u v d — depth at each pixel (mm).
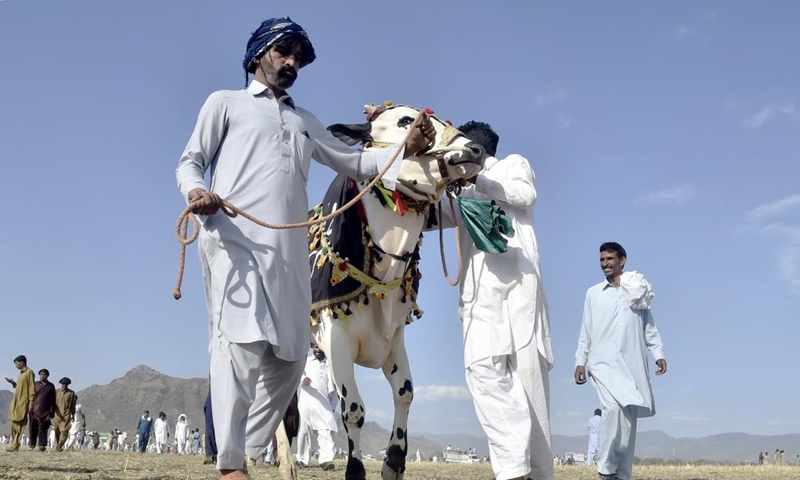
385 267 6062
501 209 6320
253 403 4961
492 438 6062
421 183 5793
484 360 6160
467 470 13219
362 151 5316
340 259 6059
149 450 38750
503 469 5988
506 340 6188
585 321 8938
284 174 4727
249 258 4496
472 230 6145
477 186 6398
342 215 6133
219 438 4391
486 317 6246
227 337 4426
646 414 8695
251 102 4805
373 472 10898
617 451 8555
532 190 6449
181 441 32781
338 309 6086
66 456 14523
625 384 8500
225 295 4473
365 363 6328
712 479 11305
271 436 5043
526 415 6086
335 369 6062
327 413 12688
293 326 4621
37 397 18625
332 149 5168
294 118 4910
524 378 6199
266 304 4492
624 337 8586
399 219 6043
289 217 4707
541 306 6398
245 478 4434
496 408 6082
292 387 4934
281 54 4879
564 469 14484
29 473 8062
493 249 6137
